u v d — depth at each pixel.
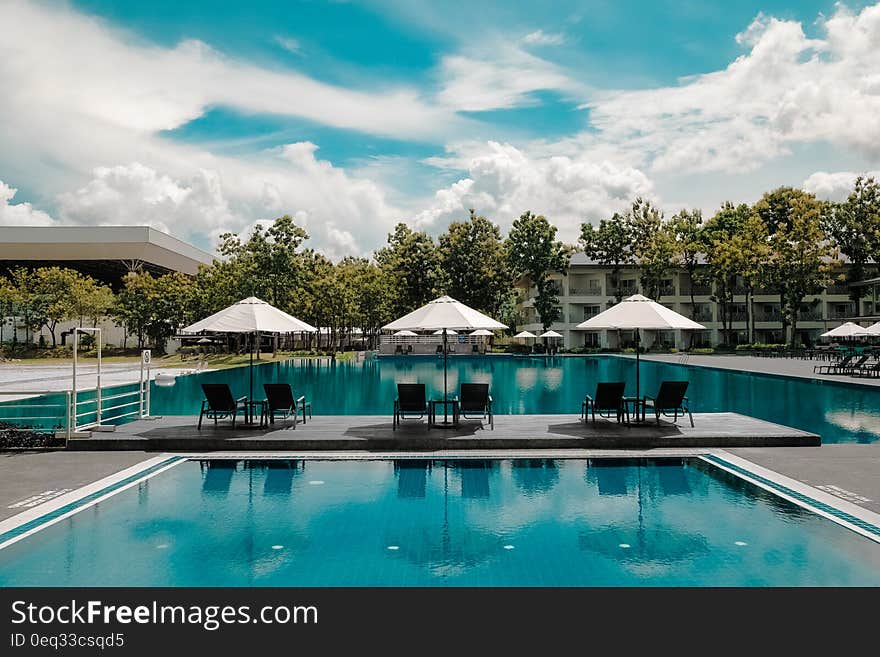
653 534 6.01
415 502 7.20
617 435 10.33
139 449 10.08
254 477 8.41
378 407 17.08
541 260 53.16
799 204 48.19
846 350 28.45
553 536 5.98
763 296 57.44
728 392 20.30
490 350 55.75
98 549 5.60
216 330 11.01
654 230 54.91
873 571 5.05
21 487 7.76
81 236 57.47
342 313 54.66
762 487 7.70
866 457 9.32
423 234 56.84
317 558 5.41
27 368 37.03
